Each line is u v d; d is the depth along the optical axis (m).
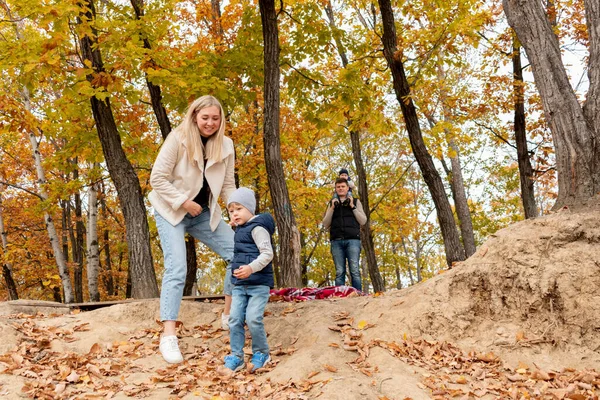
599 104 5.29
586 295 4.14
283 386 3.54
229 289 4.72
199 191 4.43
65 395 3.43
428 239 28.55
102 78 7.00
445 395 3.48
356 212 7.55
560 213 4.89
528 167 13.02
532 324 4.23
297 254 7.42
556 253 4.43
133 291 7.35
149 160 11.77
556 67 5.46
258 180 15.95
